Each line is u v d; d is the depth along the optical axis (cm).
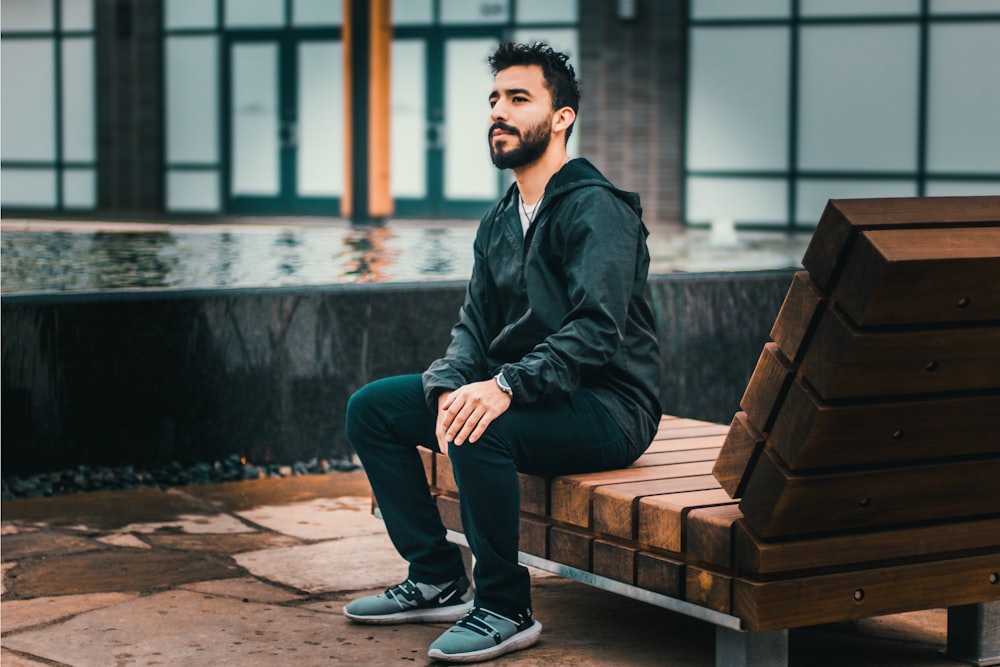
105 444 421
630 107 1517
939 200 217
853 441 217
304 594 298
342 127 1680
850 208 208
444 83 1638
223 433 436
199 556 331
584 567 251
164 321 425
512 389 245
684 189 1518
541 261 262
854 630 273
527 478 264
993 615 250
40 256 727
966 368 220
